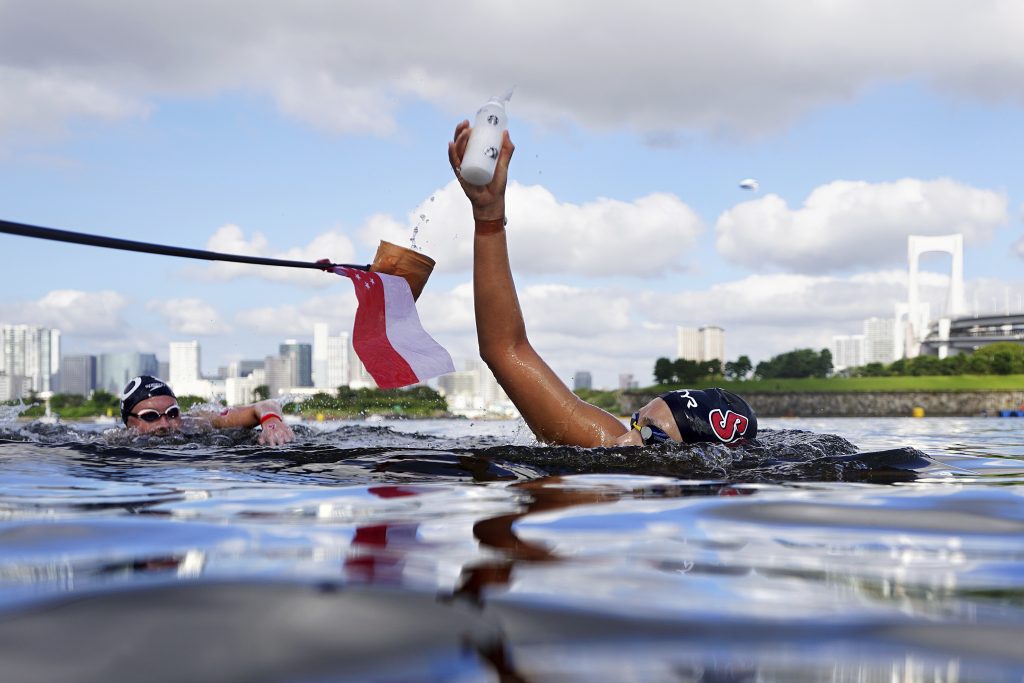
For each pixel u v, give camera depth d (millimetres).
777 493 2285
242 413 4754
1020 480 2760
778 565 1280
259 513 1852
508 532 1579
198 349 125438
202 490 2354
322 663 781
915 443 6125
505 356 3545
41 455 3457
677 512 1874
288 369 133375
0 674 745
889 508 1951
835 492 2311
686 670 777
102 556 1305
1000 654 833
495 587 1091
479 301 3480
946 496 2213
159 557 1295
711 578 1175
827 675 767
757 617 963
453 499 2133
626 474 2830
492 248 3410
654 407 3842
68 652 807
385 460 3201
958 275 112062
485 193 3287
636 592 1077
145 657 792
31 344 103938
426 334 3502
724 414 3814
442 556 1319
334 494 2244
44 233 2770
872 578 1192
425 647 831
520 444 3910
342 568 1206
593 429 3535
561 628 905
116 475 2773
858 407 69938
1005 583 1163
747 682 743
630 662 797
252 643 836
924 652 839
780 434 4512
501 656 808
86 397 49750
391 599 1009
